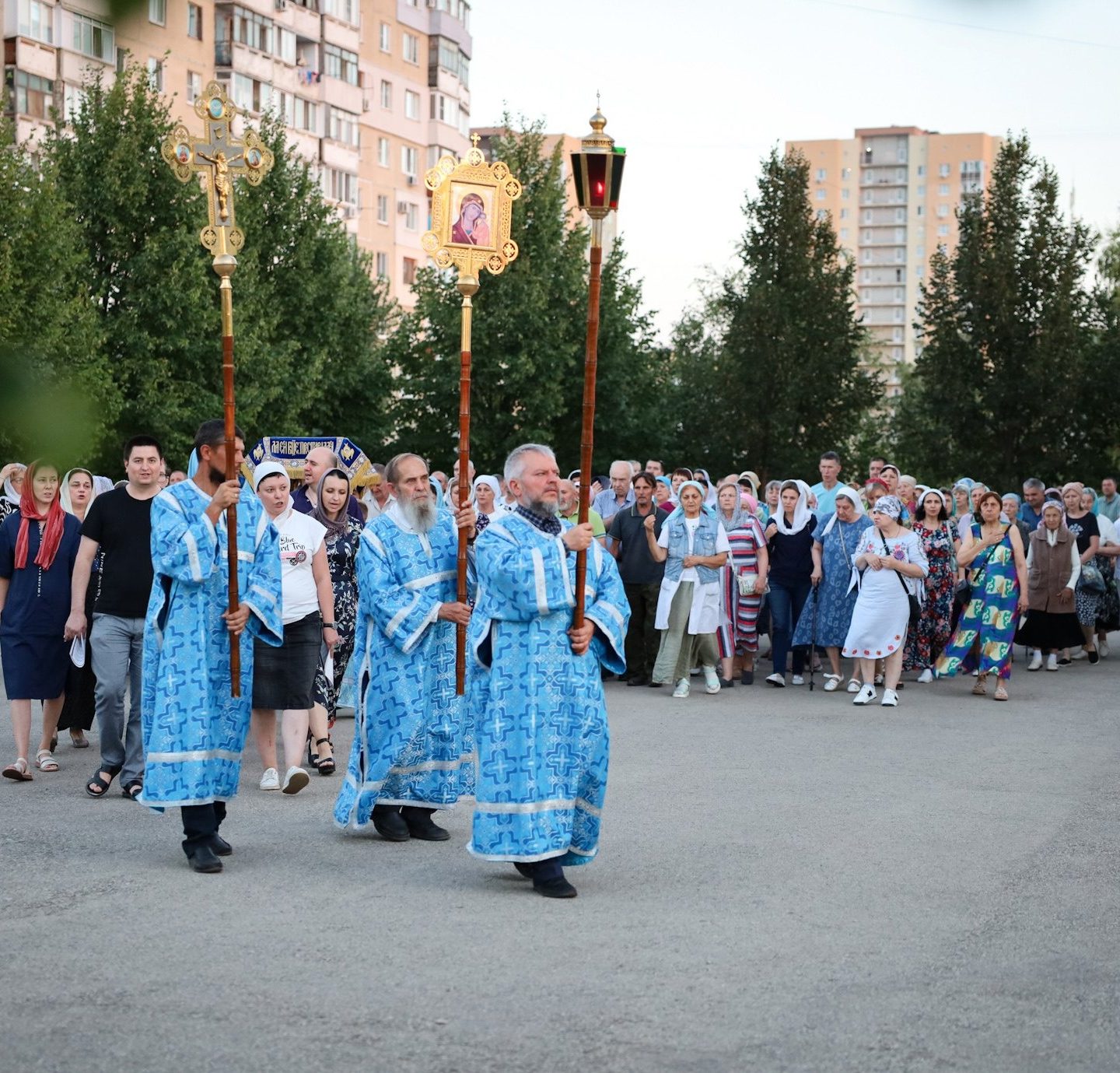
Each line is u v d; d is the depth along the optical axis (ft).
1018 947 18.99
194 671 23.20
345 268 127.95
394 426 135.74
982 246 143.74
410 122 220.23
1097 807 29.04
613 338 134.21
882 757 35.12
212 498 24.08
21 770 30.96
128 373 100.53
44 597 31.63
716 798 29.68
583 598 21.54
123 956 18.16
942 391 143.84
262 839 25.52
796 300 152.76
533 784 21.34
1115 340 141.28
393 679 24.97
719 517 49.93
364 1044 14.99
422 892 21.65
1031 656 57.52
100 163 102.32
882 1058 14.78
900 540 45.57
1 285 73.97
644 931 19.47
